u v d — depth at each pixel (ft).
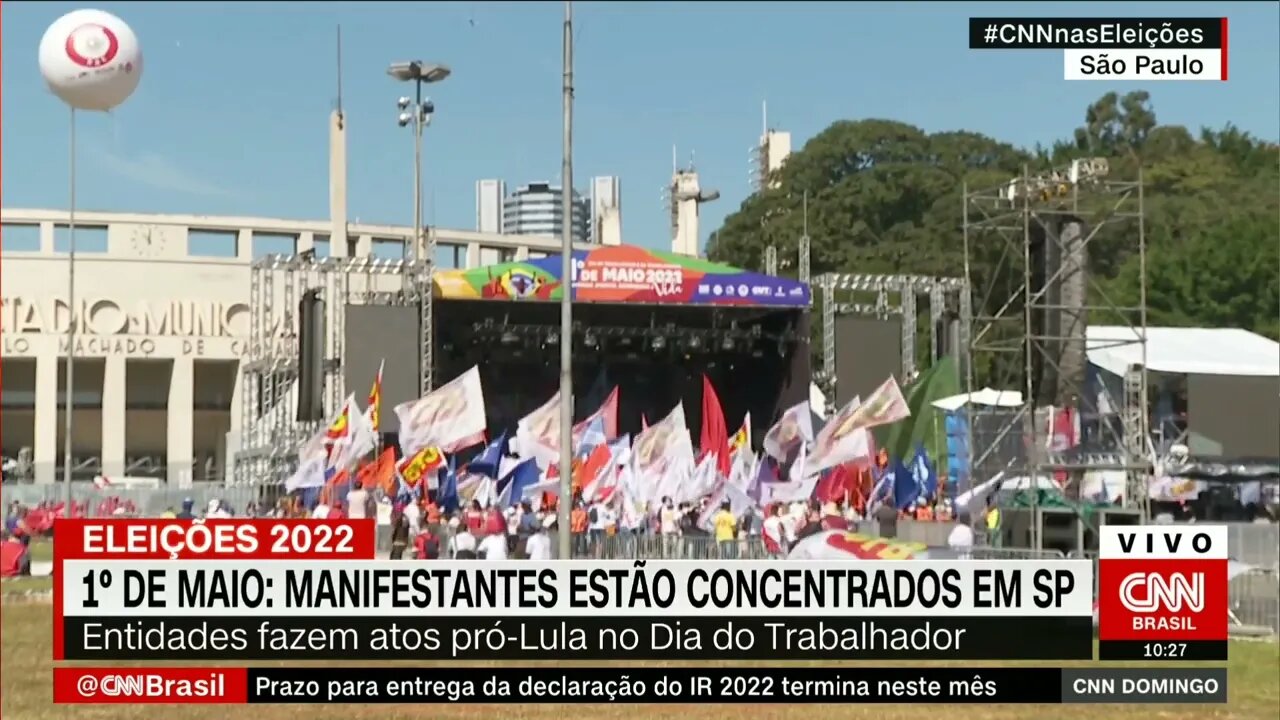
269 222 318.65
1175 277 188.14
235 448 214.48
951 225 277.64
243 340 311.47
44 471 286.25
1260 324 182.09
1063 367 112.88
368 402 170.60
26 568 106.93
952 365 146.72
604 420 133.28
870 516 140.15
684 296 188.85
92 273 303.48
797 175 306.76
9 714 51.37
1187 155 250.98
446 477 147.95
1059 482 111.34
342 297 181.98
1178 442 126.62
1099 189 118.42
